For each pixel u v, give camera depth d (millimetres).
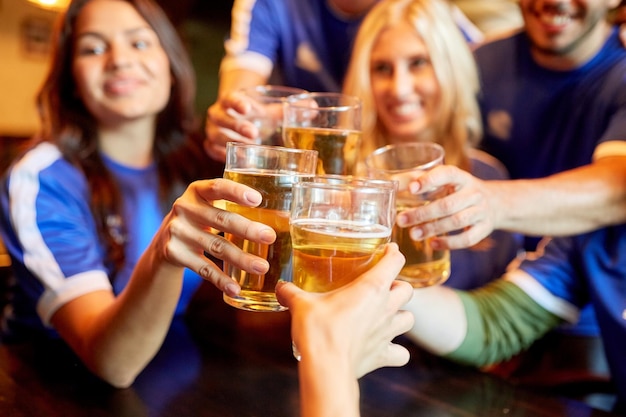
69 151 1483
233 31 2365
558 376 1611
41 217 1339
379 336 671
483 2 2609
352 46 2234
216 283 782
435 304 1286
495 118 2061
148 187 1624
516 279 1468
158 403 960
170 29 1602
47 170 1417
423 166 972
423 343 1269
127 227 1547
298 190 695
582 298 1493
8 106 4078
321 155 1005
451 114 1726
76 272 1256
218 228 741
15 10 3998
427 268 960
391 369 1177
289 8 2291
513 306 1413
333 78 2318
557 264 1478
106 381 1028
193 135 1764
